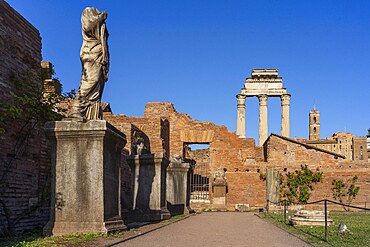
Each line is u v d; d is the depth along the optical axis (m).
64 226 11.37
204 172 42.53
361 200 36.09
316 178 36.72
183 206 26.08
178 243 11.02
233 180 37.84
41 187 15.89
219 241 11.98
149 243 10.60
